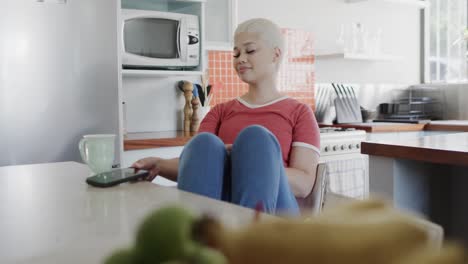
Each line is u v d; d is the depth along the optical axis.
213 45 3.24
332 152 3.28
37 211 0.83
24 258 0.57
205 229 0.30
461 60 4.55
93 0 2.37
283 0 3.85
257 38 1.76
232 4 3.32
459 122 4.00
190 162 1.22
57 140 2.31
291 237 0.27
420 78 4.83
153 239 0.32
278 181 1.19
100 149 1.20
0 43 2.14
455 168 2.21
